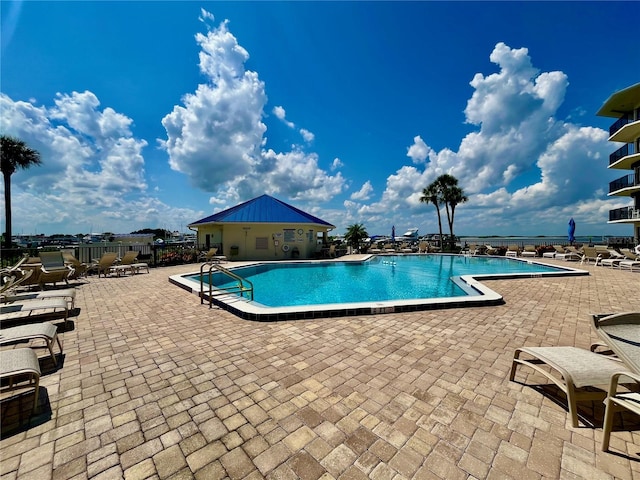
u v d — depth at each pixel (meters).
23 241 29.94
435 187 32.59
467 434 2.18
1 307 4.37
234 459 1.93
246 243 20.06
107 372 3.21
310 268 16.17
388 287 11.38
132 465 1.88
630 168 24.78
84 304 6.48
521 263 17.56
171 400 2.65
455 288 10.06
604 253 15.72
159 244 17.06
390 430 2.23
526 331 4.59
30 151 24.58
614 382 1.99
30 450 2.01
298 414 2.43
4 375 2.26
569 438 2.13
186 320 5.20
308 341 4.13
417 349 3.84
